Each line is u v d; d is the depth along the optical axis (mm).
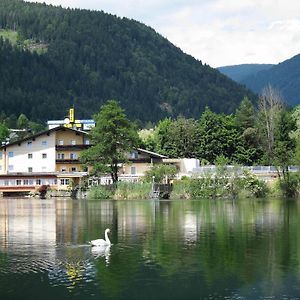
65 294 26859
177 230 47844
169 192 102375
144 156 126812
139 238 43062
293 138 132500
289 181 104125
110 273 30734
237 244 40031
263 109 145750
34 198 110562
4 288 27828
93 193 105688
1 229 49000
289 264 33031
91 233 46125
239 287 28062
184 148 147875
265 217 59188
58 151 128500
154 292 27250
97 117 110812
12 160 128750
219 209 71000
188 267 32250
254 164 142625
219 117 147125
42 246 39312
